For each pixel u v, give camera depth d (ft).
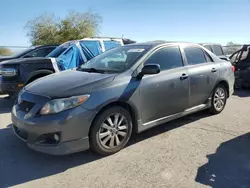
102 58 15.24
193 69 15.56
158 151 12.38
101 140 11.52
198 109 16.39
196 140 13.71
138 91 12.44
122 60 13.73
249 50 29.99
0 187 9.53
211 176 10.18
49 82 12.26
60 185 9.66
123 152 12.27
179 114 14.96
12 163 11.28
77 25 103.24
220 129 15.39
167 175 10.26
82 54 24.22
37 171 10.65
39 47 34.40
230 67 18.78
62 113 10.36
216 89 17.71
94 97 11.01
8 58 32.96
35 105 10.82
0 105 21.89
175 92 14.29
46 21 100.73
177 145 13.07
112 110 11.64
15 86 19.58
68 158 11.69
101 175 10.31
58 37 100.27
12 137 14.12
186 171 10.56
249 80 28.14
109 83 11.65
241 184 9.65
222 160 11.50
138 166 10.98
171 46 15.01
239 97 25.07
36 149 10.64
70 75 13.12
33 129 10.52
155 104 13.35
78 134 10.69
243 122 16.71
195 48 16.63
